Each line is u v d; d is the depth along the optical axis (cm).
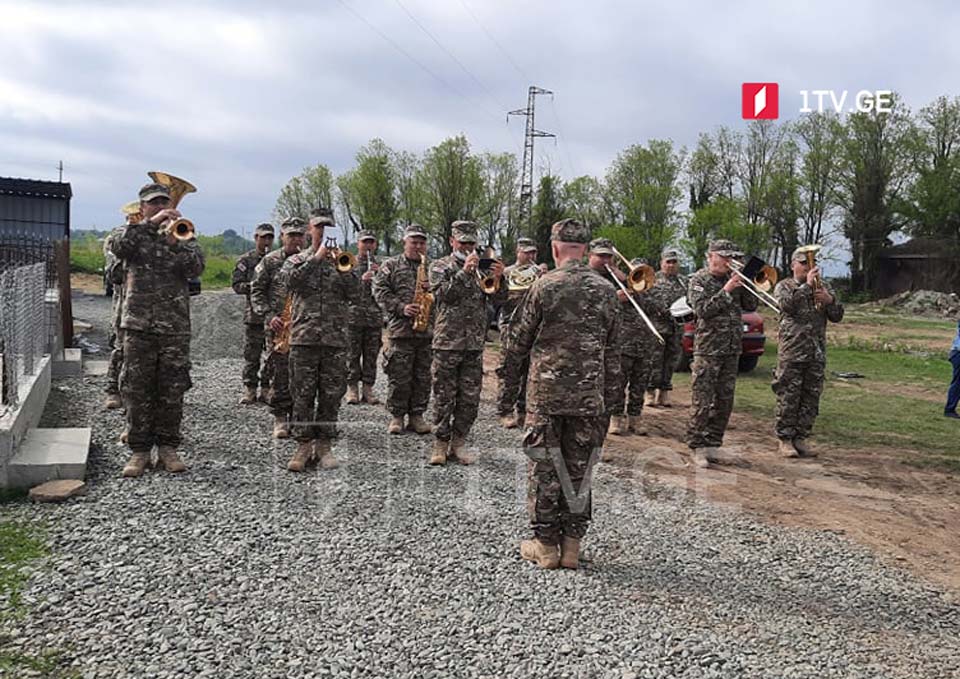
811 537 639
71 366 1062
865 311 4594
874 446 1000
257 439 792
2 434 592
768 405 1248
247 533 533
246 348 973
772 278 927
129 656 377
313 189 5228
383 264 877
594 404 510
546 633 424
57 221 2073
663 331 1177
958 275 5541
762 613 477
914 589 545
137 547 498
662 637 429
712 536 617
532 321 520
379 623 424
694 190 5581
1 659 368
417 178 4853
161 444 662
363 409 1009
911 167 5694
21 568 462
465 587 475
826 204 5662
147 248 640
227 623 413
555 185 4550
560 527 526
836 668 414
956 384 1203
